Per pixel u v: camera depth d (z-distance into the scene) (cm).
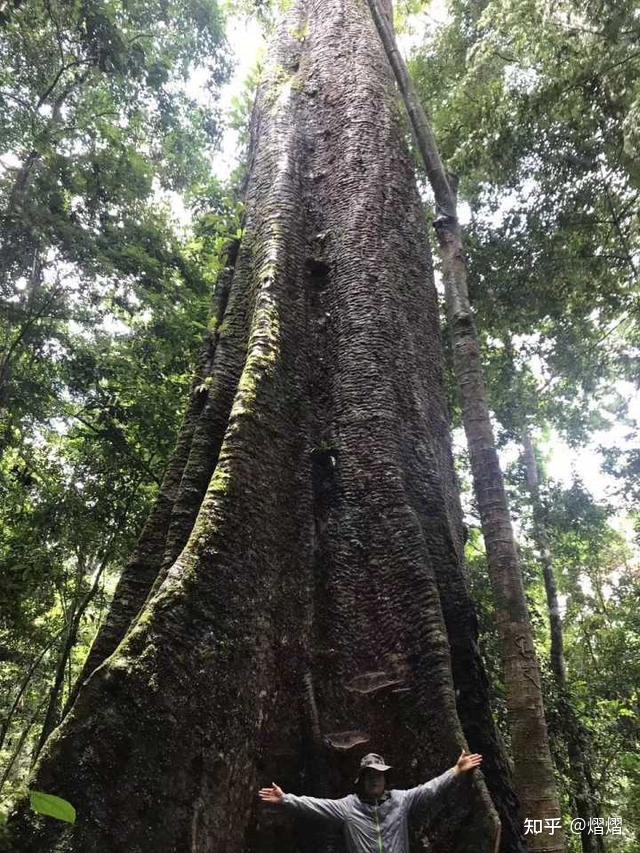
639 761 1389
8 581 1088
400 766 350
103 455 1166
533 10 812
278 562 402
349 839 299
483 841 314
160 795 296
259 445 427
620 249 1141
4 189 1188
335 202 653
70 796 286
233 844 311
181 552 387
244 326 550
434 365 604
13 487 1246
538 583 1772
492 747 388
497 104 971
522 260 1182
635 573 2161
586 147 1024
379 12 837
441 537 461
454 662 412
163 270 1272
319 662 395
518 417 1479
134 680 314
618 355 1444
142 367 1192
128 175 1286
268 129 739
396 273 604
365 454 473
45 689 1596
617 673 1614
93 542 1172
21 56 1327
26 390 1237
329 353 543
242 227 678
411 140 1161
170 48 1705
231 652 344
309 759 358
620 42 801
